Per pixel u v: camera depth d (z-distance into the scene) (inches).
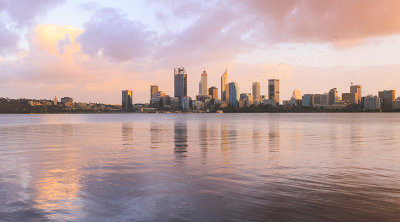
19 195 441.1
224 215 358.0
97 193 450.6
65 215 359.6
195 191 461.4
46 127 2787.9
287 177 558.3
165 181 527.5
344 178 549.3
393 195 438.0
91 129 2394.2
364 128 2399.1
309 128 2420.0
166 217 352.5
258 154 867.4
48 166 675.4
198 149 992.9
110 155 853.8
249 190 466.9
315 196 433.4
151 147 1058.7
